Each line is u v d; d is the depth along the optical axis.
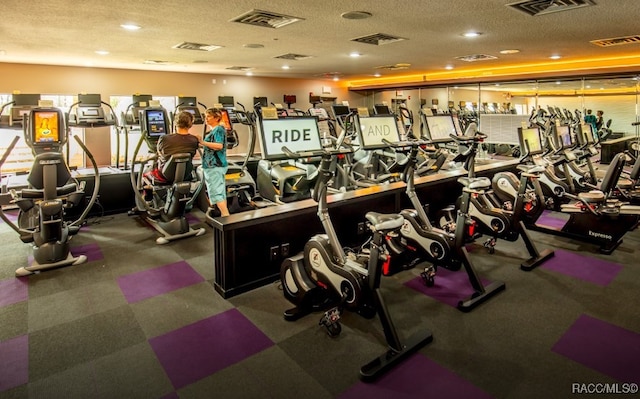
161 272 3.71
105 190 5.80
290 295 3.04
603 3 3.97
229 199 5.56
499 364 2.31
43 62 8.34
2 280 3.52
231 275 3.20
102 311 2.96
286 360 2.37
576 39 5.98
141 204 5.24
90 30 5.07
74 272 3.70
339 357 2.40
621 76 8.38
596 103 8.96
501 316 2.85
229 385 2.15
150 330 2.71
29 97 5.33
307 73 11.11
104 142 9.37
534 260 3.76
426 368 2.28
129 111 7.57
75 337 2.62
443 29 5.21
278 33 5.37
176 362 2.35
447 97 11.63
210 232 4.99
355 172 6.84
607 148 8.92
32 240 3.78
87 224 5.36
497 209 4.09
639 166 4.57
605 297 3.12
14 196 3.79
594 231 4.28
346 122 6.70
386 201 4.34
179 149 4.41
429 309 2.97
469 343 2.52
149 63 8.58
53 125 3.79
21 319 2.85
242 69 9.98
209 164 4.70
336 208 3.88
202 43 6.09
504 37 5.77
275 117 3.48
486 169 5.36
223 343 2.55
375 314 2.82
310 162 5.57
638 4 4.00
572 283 3.38
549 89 9.62
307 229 3.68
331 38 5.78
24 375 2.23
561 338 2.56
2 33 5.20
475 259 3.95
